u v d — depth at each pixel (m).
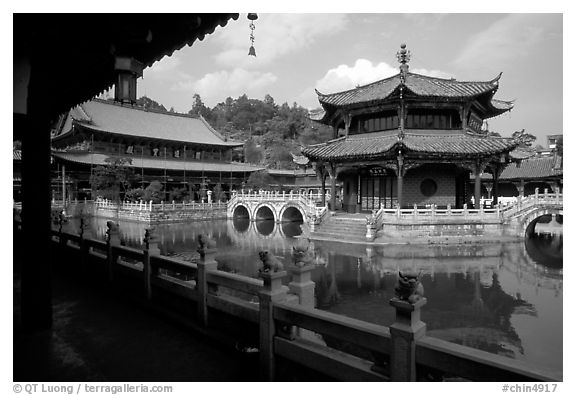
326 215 40.66
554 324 14.90
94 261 13.06
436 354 4.43
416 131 39.31
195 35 7.62
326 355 5.63
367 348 5.07
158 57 8.34
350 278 22.17
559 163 49.97
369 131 42.16
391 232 34.91
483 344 13.10
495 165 42.38
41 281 8.66
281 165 106.50
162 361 7.11
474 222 35.38
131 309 10.13
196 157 80.38
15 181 50.12
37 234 8.61
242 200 61.22
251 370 6.76
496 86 38.53
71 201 59.38
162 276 9.97
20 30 6.11
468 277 22.36
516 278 22.11
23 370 6.71
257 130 149.12
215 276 7.95
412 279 4.74
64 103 10.36
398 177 37.44
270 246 35.31
